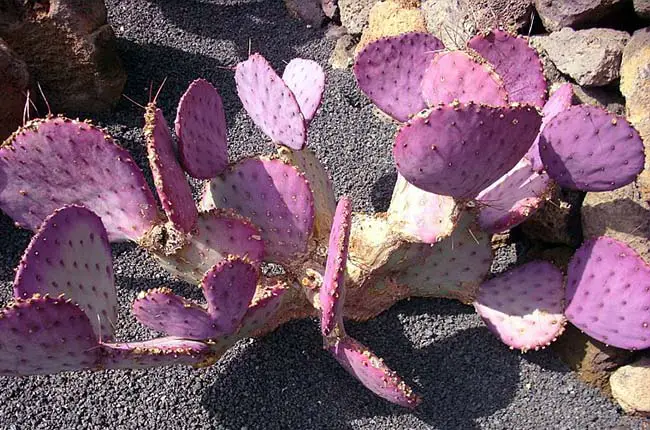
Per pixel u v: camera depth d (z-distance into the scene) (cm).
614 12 139
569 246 134
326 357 129
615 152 115
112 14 175
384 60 130
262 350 129
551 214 132
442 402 126
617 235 127
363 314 132
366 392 127
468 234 126
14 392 125
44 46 150
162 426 123
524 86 130
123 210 117
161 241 117
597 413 125
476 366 129
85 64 152
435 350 131
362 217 128
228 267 106
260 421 124
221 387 126
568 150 117
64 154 114
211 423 124
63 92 155
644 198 127
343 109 160
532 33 147
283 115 125
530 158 125
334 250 109
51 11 148
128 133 155
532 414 125
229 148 154
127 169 115
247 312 115
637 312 117
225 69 168
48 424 123
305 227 123
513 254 139
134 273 138
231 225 119
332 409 125
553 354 130
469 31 147
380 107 134
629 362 126
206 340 116
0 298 134
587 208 130
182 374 127
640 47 132
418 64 130
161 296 107
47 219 107
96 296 113
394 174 150
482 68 114
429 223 121
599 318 121
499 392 127
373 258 125
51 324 102
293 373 128
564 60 137
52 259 108
